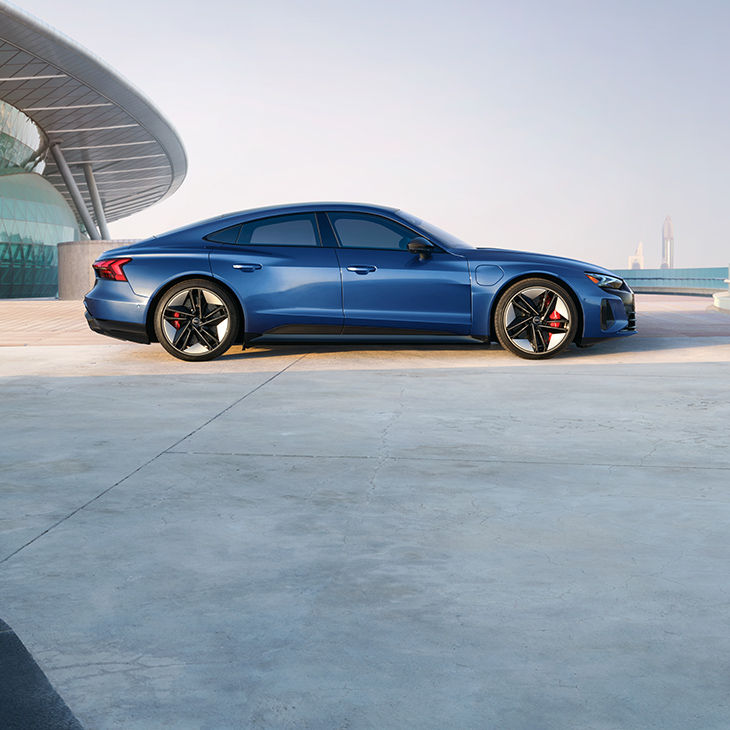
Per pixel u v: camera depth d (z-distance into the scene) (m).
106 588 2.51
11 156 42.22
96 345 9.30
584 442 4.35
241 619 2.29
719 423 4.81
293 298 7.61
